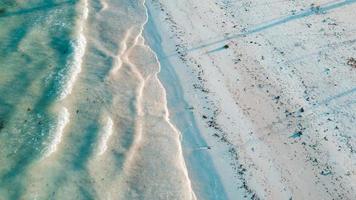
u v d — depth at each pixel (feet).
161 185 54.65
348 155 60.64
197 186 55.77
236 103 66.54
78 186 53.01
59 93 63.52
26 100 62.44
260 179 56.95
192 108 65.46
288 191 55.93
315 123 64.34
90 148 57.31
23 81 65.00
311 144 61.52
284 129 63.26
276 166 58.49
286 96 68.13
